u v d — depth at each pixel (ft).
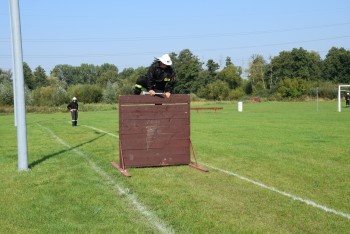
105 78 430.61
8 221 19.24
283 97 289.12
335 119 95.04
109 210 20.83
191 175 30.04
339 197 23.38
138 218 19.62
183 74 374.84
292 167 32.96
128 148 32.99
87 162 36.09
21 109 31.99
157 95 33.55
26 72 388.98
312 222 18.99
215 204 21.91
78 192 24.58
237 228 18.11
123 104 32.78
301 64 374.84
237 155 39.81
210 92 322.14
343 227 18.34
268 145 47.47
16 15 31.48
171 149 34.14
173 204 21.93
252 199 22.94
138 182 27.48
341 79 388.16
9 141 56.18
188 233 17.51
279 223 18.85
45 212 20.59
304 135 58.95
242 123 85.76
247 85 375.86
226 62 435.53
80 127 81.92
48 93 232.53
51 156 39.78
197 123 87.15
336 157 38.11
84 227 18.28
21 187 26.05
